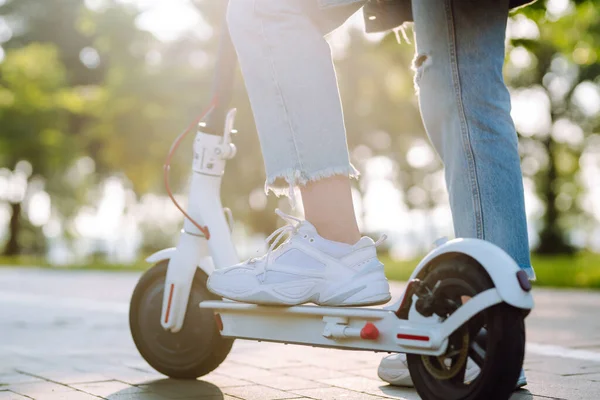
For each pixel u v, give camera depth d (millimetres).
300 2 1842
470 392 1527
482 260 1511
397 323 1650
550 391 2270
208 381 2471
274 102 1831
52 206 33875
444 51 2051
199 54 23016
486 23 2035
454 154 2053
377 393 2252
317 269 1840
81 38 35312
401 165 26234
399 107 22438
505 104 2062
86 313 5434
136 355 3193
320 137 1804
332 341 1797
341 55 21344
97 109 23609
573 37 6703
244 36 1872
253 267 1959
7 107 29125
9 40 35750
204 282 2379
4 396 2213
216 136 2373
